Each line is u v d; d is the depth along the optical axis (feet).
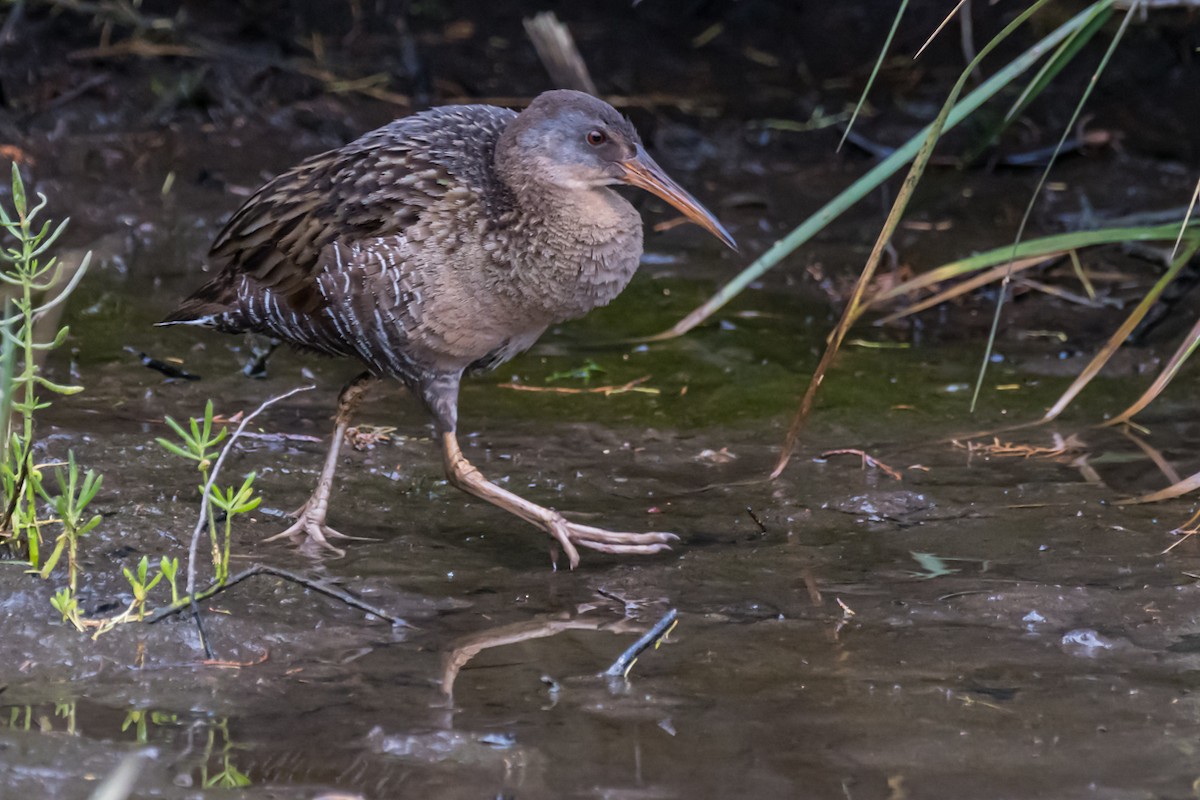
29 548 26.63
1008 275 32.81
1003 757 21.89
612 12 71.72
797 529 31.04
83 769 21.06
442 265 28.76
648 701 23.57
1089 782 21.16
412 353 29.53
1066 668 24.90
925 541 30.35
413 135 29.55
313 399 37.78
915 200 53.62
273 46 62.49
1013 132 58.90
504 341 30.22
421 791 20.71
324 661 24.85
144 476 32.01
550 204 29.17
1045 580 28.40
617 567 29.22
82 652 24.61
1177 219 46.09
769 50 68.08
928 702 23.63
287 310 29.99
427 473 33.71
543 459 34.58
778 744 22.24
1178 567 28.89
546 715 23.03
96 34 60.95
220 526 29.96
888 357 41.68
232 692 23.65
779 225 51.80
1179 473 33.68
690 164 56.85
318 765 21.36
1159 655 25.36
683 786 20.98
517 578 28.60
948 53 66.18
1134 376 39.86
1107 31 63.41
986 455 34.94
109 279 45.16
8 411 26.17
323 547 29.53
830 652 25.46
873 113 61.11
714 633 26.21
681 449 35.40
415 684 24.04
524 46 67.00
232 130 56.13
